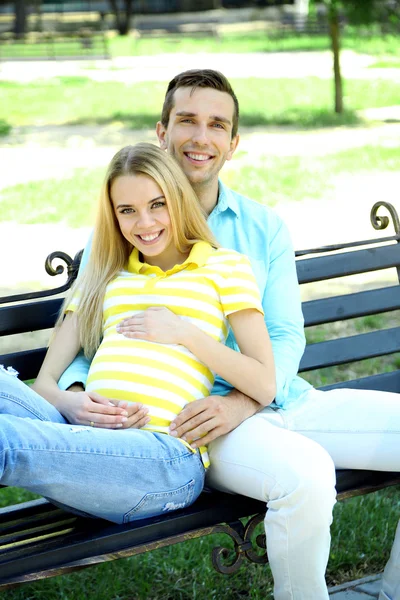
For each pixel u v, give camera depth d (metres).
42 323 3.80
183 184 3.50
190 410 3.29
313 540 3.11
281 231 3.94
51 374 3.56
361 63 31.44
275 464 3.17
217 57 34.03
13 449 2.86
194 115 3.84
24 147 16.28
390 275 9.05
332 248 4.32
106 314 3.53
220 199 3.92
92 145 16.38
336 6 19.31
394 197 12.05
